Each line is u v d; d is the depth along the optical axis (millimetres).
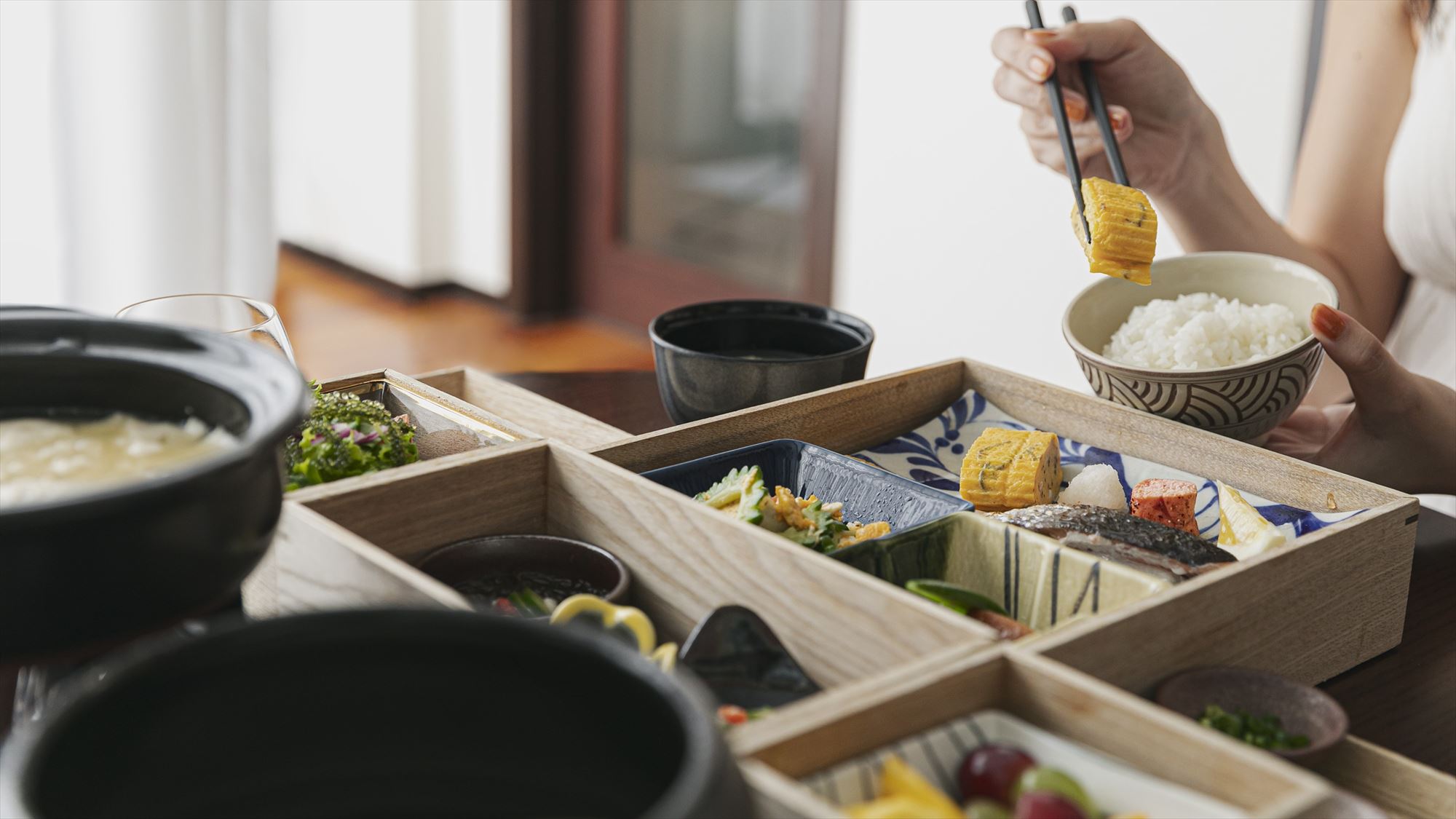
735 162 3436
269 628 419
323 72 4156
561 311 4008
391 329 3812
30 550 447
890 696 565
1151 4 2465
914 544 817
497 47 3762
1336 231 1643
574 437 1066
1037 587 796
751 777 490
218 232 2205
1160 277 1191
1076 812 494
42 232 2238
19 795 337
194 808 414
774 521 870
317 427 924
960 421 1161
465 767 438
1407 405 1033
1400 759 698
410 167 3951
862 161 3086
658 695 403
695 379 1090
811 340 1218
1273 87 2283
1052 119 1321
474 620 430
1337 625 837
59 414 599
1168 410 1048
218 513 491
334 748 435
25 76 2152
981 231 2818
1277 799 508
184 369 580
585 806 425
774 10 3232
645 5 3551
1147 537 850
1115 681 687
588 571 811
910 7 2861
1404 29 1580
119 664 401
